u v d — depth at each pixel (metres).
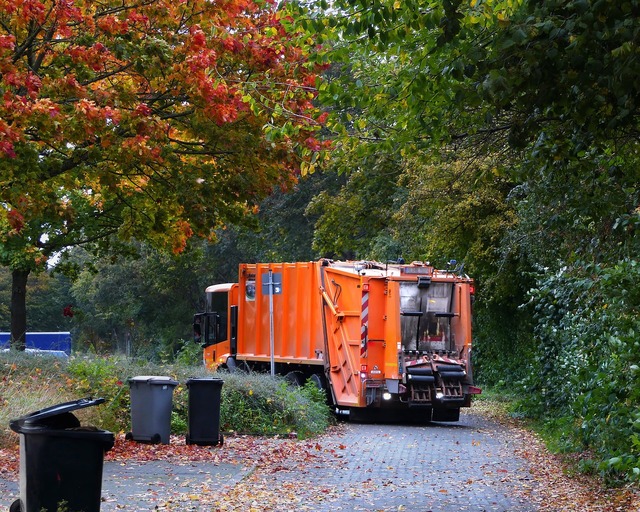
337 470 14.09
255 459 15.00
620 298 11.38
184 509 10.50
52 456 8.78
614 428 12.06
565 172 11.98
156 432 16.17
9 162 16.27
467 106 10.70
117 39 17.52
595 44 8.73
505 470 14.13
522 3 9.45
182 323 69.31
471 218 26.56
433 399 22.53
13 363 18.77
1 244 30.67
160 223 20.50
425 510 10.83
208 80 17.41
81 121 16.20
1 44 15.29
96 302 72.12
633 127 10.63
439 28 9.99
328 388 24.30
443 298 23.14
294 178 20.06
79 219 31.22
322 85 11.63
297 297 25.64
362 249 38.25
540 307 19.98
